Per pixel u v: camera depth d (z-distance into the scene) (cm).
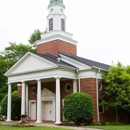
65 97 2430
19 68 2778
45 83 2892
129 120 2978
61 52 2908
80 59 2861
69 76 2512
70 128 1900
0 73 4538
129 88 2575
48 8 3222
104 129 1859
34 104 2988
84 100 2255
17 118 3047
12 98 3086
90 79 2500
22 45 5069
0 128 1892
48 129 1773
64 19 3203
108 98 2669
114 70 2656
